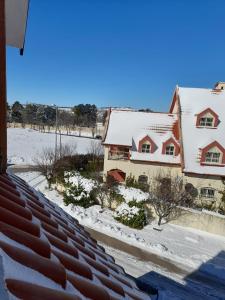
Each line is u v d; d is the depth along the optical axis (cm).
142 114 3478
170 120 3419
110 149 3184
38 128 9850
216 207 2878
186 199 2761
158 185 2811
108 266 578
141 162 3128
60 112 11175
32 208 534
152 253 2166
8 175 679
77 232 680
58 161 3422
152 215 2678
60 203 2797
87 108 12588
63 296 257
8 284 216
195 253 2241
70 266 367
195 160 2983
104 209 2778
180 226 2631
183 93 3534
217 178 2919
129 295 465
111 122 3409
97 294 341
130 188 2817
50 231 467
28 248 309
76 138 7925
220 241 2472
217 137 3136
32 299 223
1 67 574
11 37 816
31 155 5228
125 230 2453
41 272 272
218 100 3466
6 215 361
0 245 260
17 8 738
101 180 2991
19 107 11869
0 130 609
